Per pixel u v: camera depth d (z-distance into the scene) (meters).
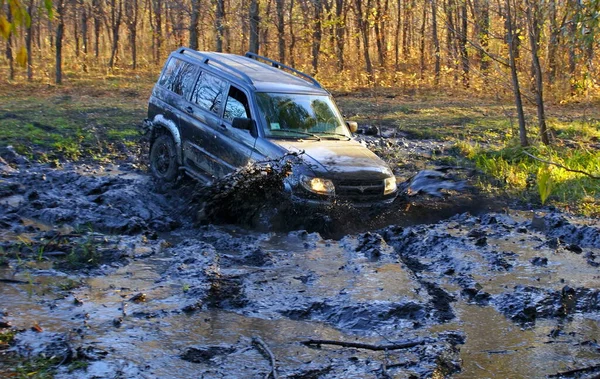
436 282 6.55
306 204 8.57
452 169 12.99
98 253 6.93
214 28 29.47
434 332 5.30
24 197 9.36
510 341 5.19
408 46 37.12
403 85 29.17
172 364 4.56
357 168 8.88
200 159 10.30
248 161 9.30
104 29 52.22
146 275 6.44
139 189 10.09
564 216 9.72
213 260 6.89
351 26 40.16
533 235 8.42
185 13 33.09
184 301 5.73
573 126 17.83
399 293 6.07
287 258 7.19
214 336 5.07
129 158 13.21
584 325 5.57
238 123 9.27
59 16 27.50
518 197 10.99
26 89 25.28
